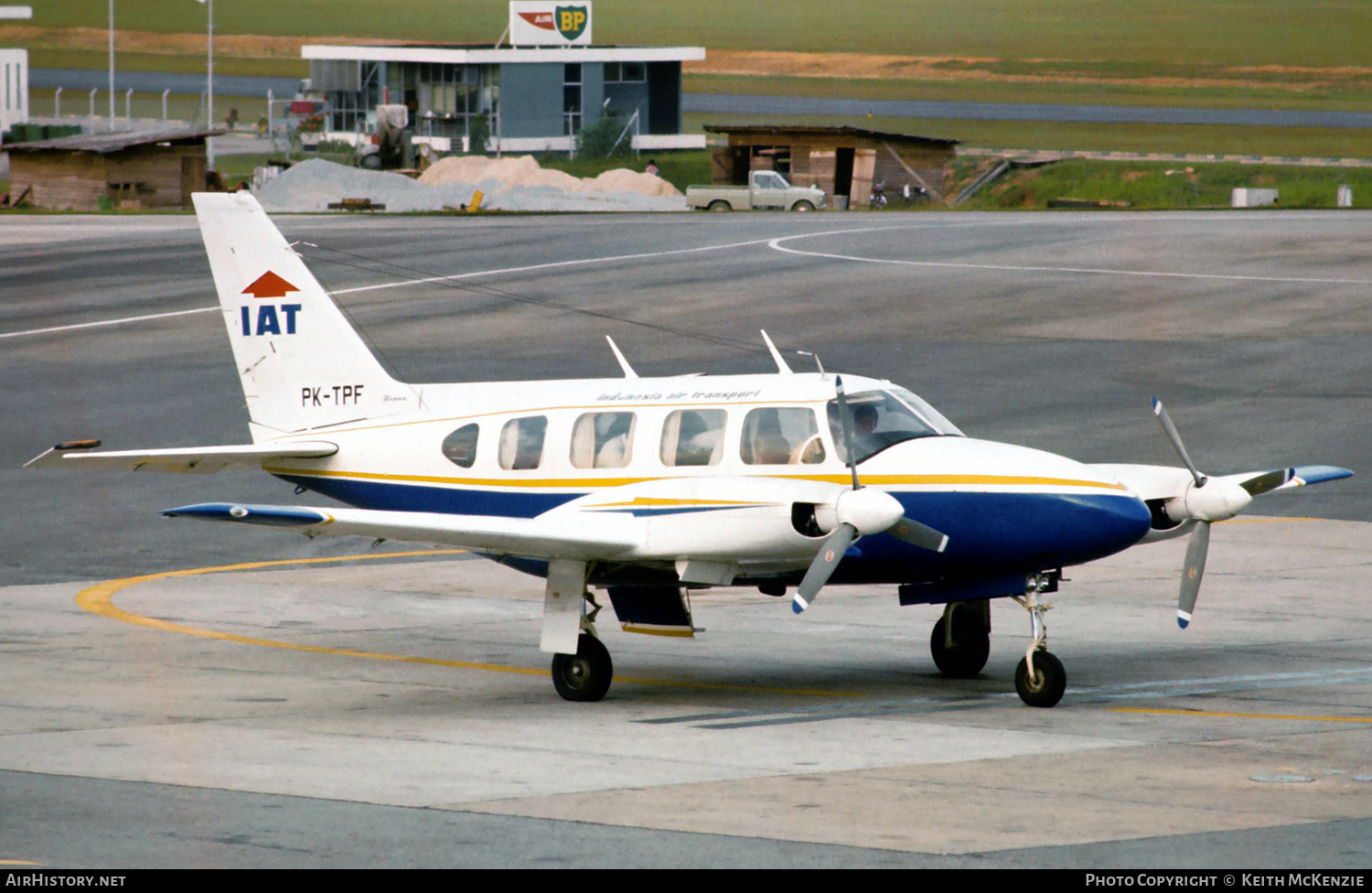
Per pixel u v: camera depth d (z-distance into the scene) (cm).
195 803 3866
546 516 5347
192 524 9206
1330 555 8212
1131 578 7794
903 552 5203
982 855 3362
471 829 3612
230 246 6300
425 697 5394
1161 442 10519
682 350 13862
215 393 12412
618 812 3759
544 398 5788
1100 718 4888
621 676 5800
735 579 5394
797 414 5319
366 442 6050
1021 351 13725
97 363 13612
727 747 4522
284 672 5828
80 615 6956
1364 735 4597
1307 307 15450
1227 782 4006
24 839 3541
